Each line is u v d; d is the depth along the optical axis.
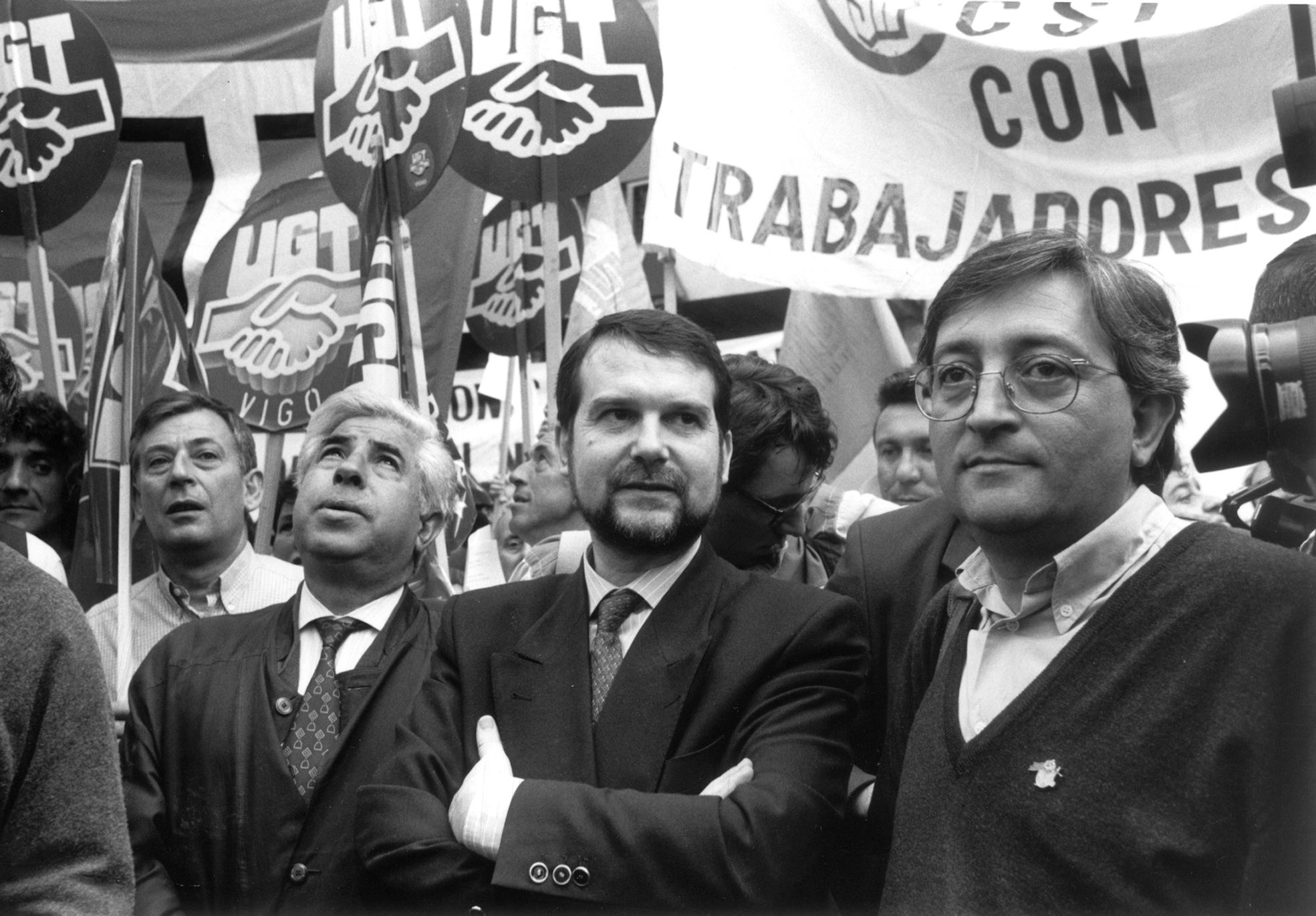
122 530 3.52
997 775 1.81
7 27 4.73
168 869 2.73
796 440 2.91
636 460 2.43
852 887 2.38
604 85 4.32
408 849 2.21
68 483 4.27
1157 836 1.70
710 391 2.51
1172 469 2.10
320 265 4.93
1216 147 4.61
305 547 3.01
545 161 4.29
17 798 1.92
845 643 2.41
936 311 2.01
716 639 2.40
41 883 1.89
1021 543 1.93
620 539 2.43
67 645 1.98
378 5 4.10
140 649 3.73
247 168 6.48
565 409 2.56
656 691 2.34
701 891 2.11
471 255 5.25
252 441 3.96
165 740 2.82
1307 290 1.97
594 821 2.15
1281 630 1.72
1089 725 1.78
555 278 4.22
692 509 2.44
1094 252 1.98
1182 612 1.79
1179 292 4.57
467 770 2.36
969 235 4.73
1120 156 4.68
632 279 5.75
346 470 3.02
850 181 4.78
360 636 2.96
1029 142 4.74
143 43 6.48
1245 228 4.58
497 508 5.32
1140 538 1.91
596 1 4.35
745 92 4.81
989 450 1.91
